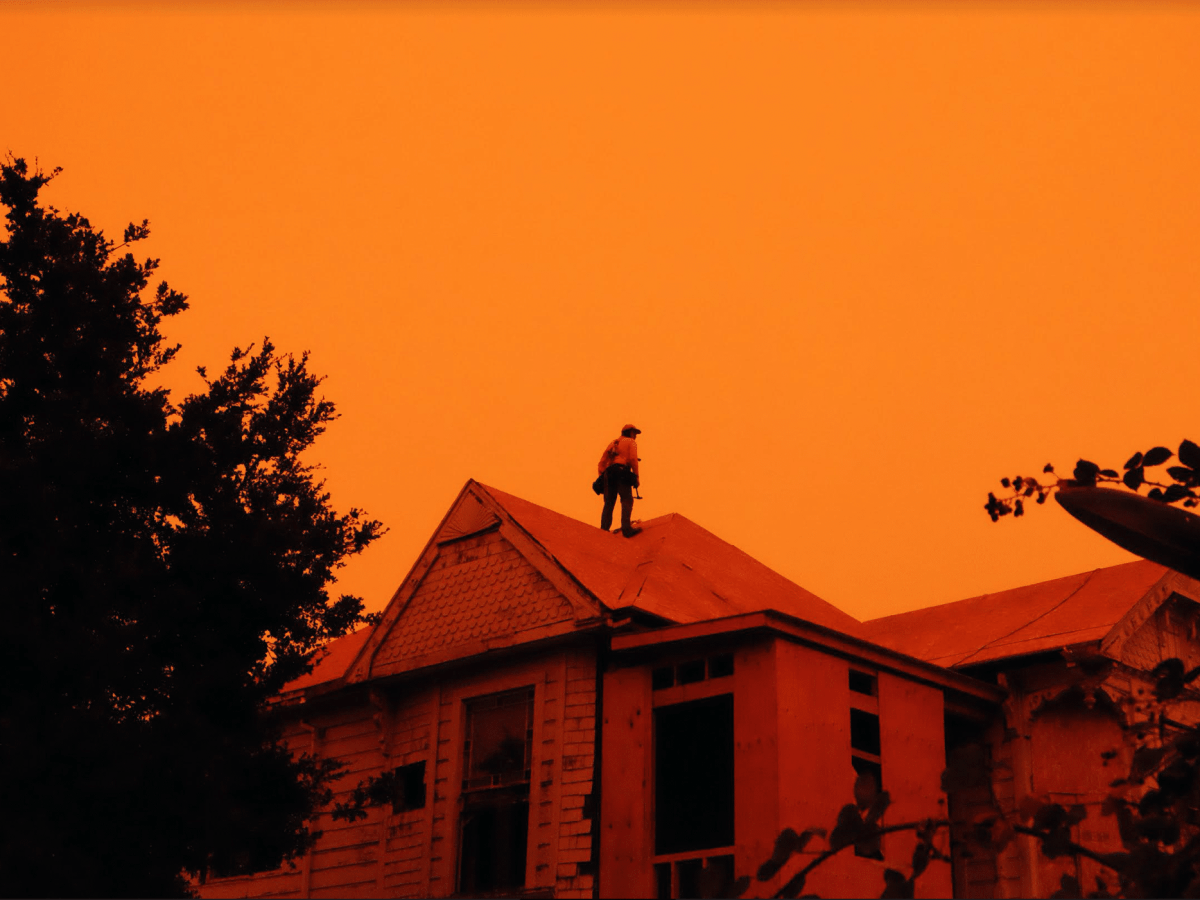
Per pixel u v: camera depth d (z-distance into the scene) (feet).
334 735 55.06
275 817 42.55
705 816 45.52
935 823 18.19
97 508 43.16
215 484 44.68
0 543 41.09
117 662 39.50
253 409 47.03
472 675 50.34
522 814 46.91
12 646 38.88
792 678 43.01
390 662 52.85
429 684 51.72
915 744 46.47
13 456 41.57
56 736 37.65
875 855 43.19
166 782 39.22
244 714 43.50
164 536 44.29
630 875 42.96
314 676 60.85
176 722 39.86
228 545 42.96
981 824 18.04
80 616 40.42
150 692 41.55
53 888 36.17
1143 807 18.61
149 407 43.11
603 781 44.62
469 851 47.73
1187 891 18.17
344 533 46.26
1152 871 17.19
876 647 46.11
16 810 37.47
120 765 37.78
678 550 56.34
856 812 18.10
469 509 53.36
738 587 55.06
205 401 45.60
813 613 56.49
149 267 47.70
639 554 54.65
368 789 46.09
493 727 49.26
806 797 41.63
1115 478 20.44
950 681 49.01
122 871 38.99
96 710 39.06
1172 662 19.70
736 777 42.19
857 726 47.57
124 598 41.81
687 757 46.06
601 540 54.44
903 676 47.34
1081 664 20.36
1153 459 20.47
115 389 43.09
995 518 20.29
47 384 44.27
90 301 45.09
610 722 45.50
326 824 53.26
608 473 60.90
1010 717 50.78
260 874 54.90
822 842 41.09
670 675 45.75
